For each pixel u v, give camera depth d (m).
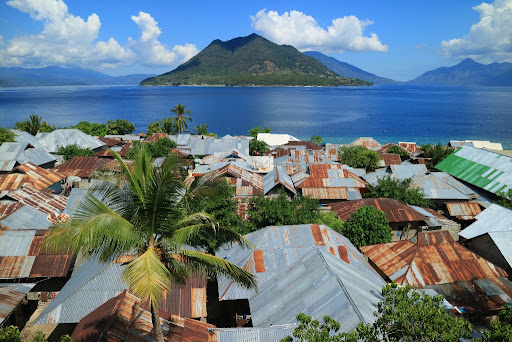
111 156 85.94
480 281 30.50
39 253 32.06
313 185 56.09
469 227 39.12
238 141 92.19
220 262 17.22
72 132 91.94
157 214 16.14
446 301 28.23
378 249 34.91
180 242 16.38
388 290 17.44
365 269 30.45
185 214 17.97
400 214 44.06
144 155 16.92
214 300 32.59
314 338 14.95
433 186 54.91
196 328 23.08
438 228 44.34
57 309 25.53
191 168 71.44
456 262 31.81
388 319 15.80
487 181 55.59
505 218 38.09
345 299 23.69
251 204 42.53
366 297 24.91
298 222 38.56
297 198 42.91
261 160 68.88
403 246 34.16
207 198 18.73
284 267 29.72
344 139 156.75
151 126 131.38
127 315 21.80
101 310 22.95
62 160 80.94
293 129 185.25
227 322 29.88
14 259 31.48
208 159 71.44
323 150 89.56
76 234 14.15
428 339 15.05
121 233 15.33
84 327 21.69
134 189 16.56
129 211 17.02
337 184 56.47
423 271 30.97
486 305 28.53
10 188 52.34
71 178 62.88
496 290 29.81
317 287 25.83
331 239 32.66
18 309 29.31
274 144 103.62
